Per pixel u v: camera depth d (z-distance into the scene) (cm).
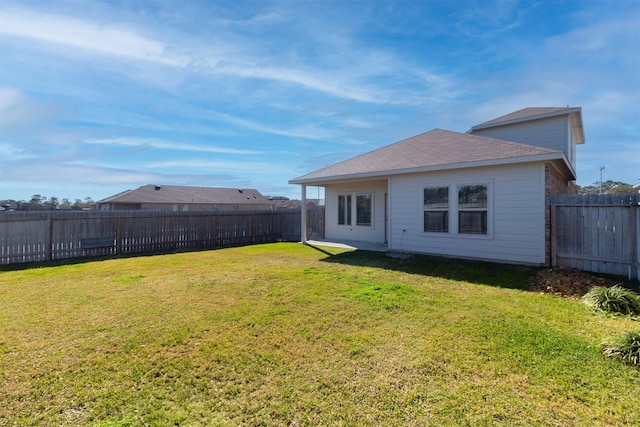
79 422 227
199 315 438
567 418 229
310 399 252
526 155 745
